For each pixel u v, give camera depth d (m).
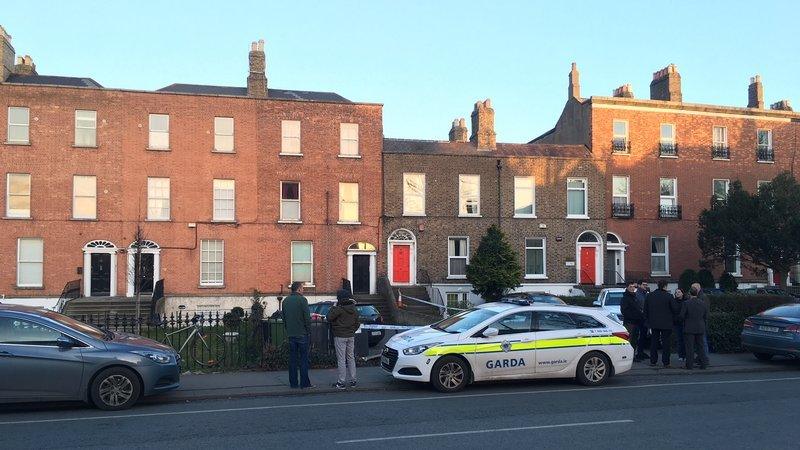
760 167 37.75
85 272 29.06
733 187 33.78
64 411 11.05
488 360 13.13
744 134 37.69
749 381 14.34
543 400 11.99
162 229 29.88
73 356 10.92
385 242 32.28
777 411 10.91
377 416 10.54
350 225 31.94
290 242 31.30
